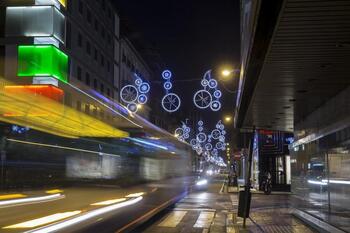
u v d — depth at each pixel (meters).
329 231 13.55
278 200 29.20
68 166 7.09
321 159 14.91
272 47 9.06
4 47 35.81
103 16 63.97
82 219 7.61
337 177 12.89
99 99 8.94
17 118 5.60
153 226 16.92
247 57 10.11
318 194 15.18
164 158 15.88
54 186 6.56
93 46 59.25
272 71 11.09
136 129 11.78
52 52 33.59
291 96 14.31
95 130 8.42
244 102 16.02
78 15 52.91
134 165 11.50
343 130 12.40
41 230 6.11
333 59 9.97
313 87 12.86
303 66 10.59
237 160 61.78
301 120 19.09
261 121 21.70
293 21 7.66
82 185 7.68
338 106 13.21
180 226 16.97
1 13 36.62
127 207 10.66
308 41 8.70
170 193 16.94
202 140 63.09
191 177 24.34
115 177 9.74
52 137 6.53
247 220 18.03
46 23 38.16
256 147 42.03
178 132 76.75
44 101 6.29
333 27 7.95
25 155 5.76
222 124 61.09
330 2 6.87
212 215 20.67
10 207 5.41
